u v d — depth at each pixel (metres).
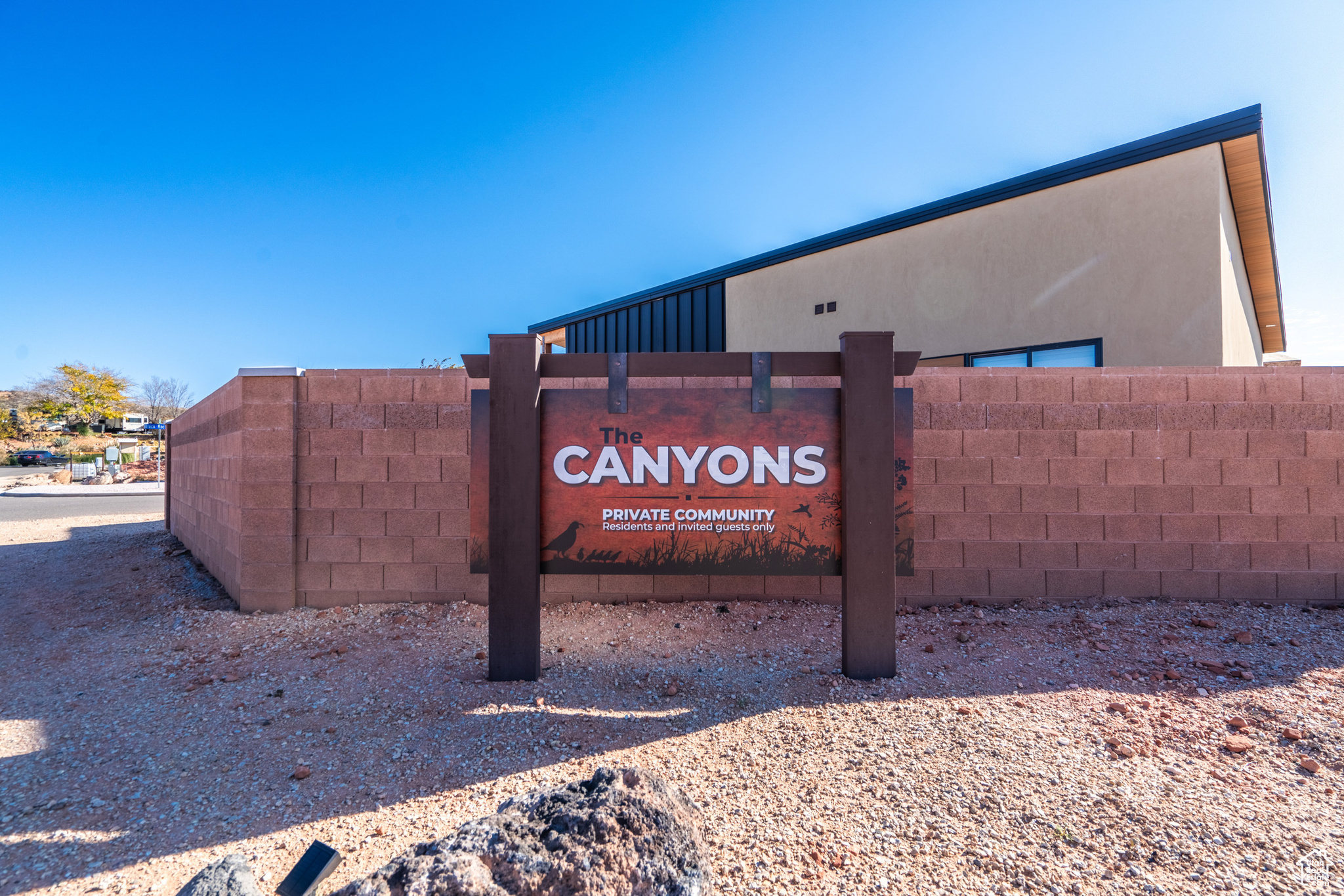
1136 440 5.58
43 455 42.75
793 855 2.50
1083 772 3.06
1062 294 8.60
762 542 4.49
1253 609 5.30
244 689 4.21
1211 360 7.47
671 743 3.44
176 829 2.77
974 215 9.55
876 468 4.30
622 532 4.50
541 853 2.10
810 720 3.65
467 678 4.36
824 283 11.66
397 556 5.76
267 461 5.74
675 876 2.10
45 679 4.48
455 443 5.74
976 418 5.66
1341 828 2.63
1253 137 7.31
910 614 5.53
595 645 4.97
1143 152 7.87
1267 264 11.05
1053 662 4.42
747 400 4.52
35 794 3.04
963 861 2.46
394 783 3.11
